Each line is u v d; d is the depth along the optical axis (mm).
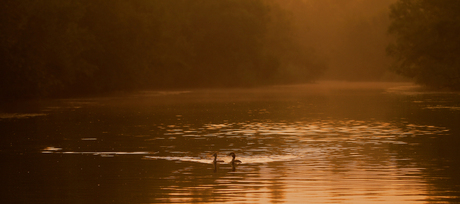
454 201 40875
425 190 44375
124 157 61656
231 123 103062
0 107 150125
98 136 81875
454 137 77938
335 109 141000
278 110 138750
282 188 45625
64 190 45469
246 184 47125
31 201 42125
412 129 89250
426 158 59531
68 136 81750
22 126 96938
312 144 72062
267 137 80125
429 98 188125
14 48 167375
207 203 41094
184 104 165875
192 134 84250
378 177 49562
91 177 50406
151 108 146875
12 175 51625
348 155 62188
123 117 116750
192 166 55750
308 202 41188
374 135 81688
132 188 46000
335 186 46156
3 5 157125
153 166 55719
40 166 56156
